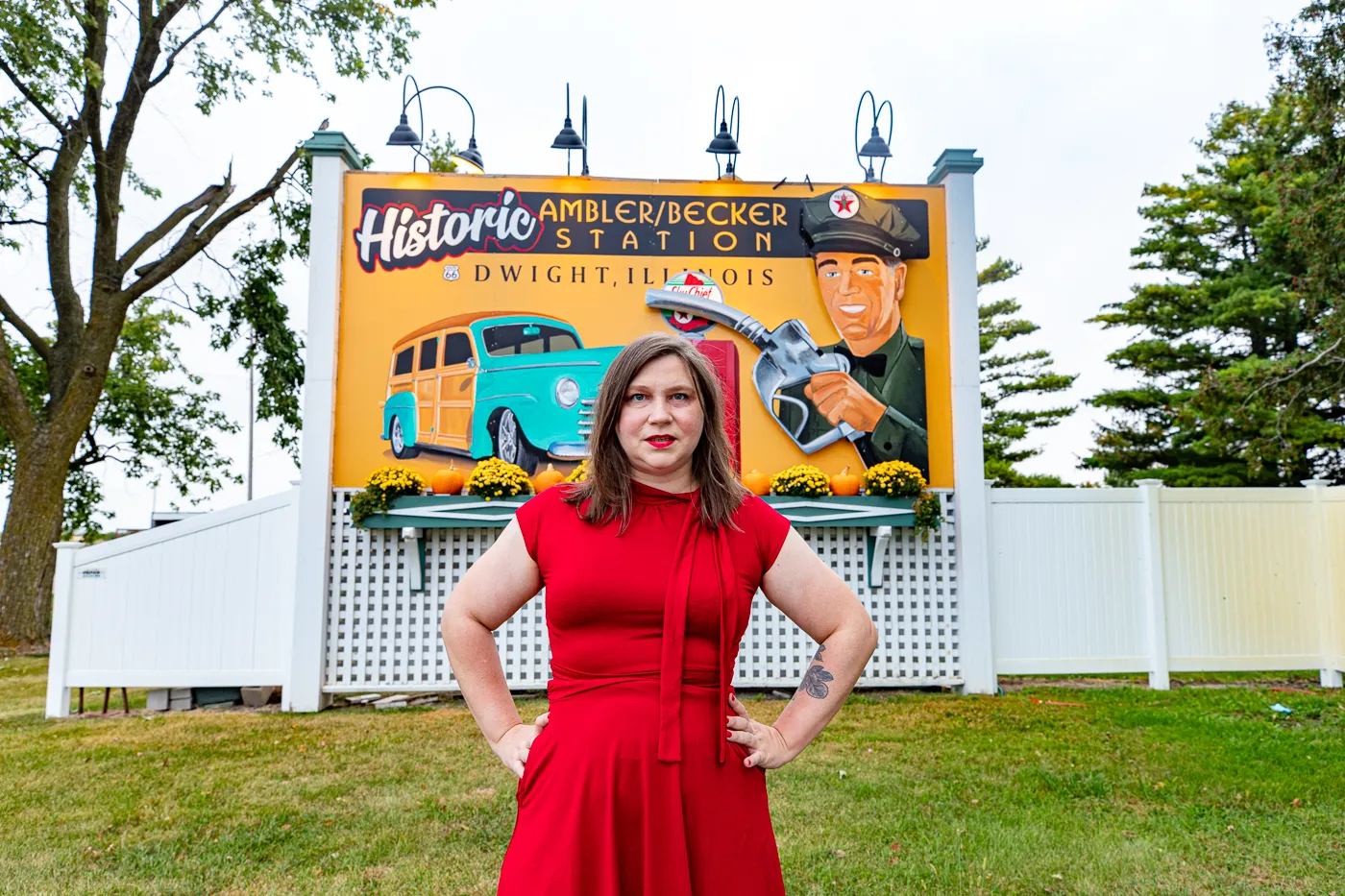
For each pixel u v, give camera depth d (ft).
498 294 23.04
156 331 71.72
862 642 5.04
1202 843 10.94
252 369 52.39
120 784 14.03
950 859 10.38
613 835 4.34
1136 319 77.10
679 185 23.67
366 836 11.37
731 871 4.41
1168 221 77.25
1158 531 23.53
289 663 21.01
